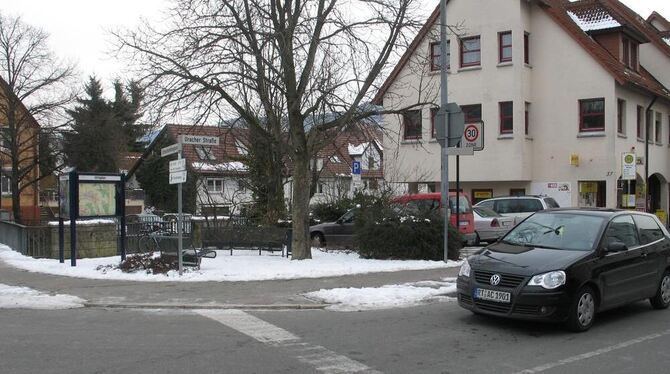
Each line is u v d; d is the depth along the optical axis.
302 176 14.33
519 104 26.45
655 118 30.84
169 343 7.19
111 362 6.37
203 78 13.13
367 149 21.34
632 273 8.66
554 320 7.51
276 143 14.84
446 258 13.73
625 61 29.52
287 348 6.98
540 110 27.23
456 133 13.66
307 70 13.88
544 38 27.03
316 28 13.64
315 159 21.08
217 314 8.96
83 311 9.21
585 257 7.95
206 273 12.23
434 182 29.05
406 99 28.56
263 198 21.67
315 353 6.77
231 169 23.78
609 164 25.72
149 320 8.55
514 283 7.66
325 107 14.04
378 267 13.05
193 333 7.73
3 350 6.86
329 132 14.83
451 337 7.52
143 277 12.00
